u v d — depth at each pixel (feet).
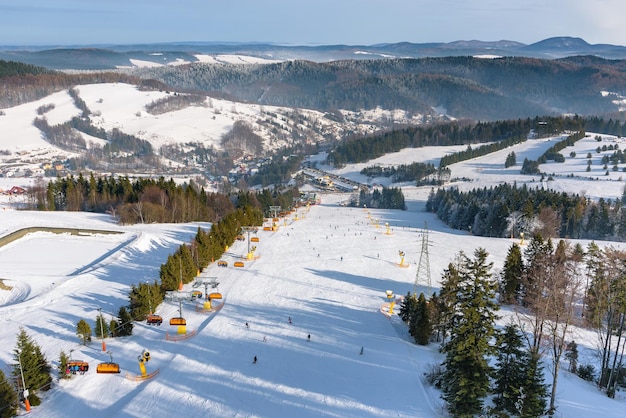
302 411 163.32
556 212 473.67
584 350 216.95
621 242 431.43
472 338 148.66
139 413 162.71
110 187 557.74
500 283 289.53
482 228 491.72
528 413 139.95
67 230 425.69
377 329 244.42
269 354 212.43
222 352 214.28
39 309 255.50
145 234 401.49
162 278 284.20
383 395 171.83
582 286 269.44
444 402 163.53
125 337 227.20
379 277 338.75
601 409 157.38
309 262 372.17
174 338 226.79
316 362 203.92
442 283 233.76
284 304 281.74
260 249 408.05
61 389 177.88
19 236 407.85
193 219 510.99
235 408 165.89
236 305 279.08
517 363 147.84
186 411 164.35
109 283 298.97
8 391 158.20
